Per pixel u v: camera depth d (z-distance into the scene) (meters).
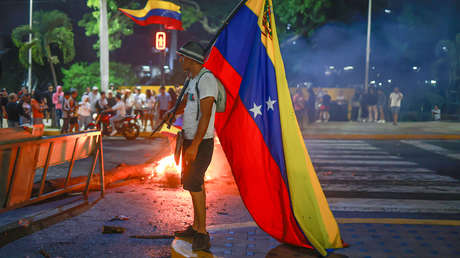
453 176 8.97
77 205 6.16
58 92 21.22
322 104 25.12
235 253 4.11
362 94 25.56
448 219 5.67
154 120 18.89
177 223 5.36
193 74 4.19
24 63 27.17
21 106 13.76
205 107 3.97
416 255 4.09
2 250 4.38
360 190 7.52
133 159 11.13
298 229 4.23
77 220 5.45
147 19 19.84
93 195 6.80
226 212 5.91
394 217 5.75
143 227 5.19
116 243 4.61
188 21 31.05
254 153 4.28
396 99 22.48
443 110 33.19
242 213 5.87
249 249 4.23
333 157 11.95
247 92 4.28
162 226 5.23
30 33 26.84
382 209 6.12
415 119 28.59
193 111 4.17
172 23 20.09
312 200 4.16
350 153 12.85
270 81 4.27
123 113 16.16
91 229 5.09
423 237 4.65
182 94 4.43
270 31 4.34
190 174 4.13
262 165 4.28
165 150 12.90
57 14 27.14
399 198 6.89
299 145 4.18
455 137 17.53
